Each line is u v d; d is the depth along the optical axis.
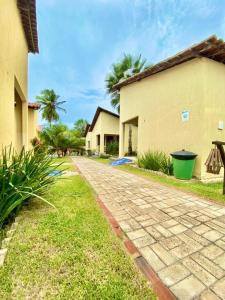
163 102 6.98
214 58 5.62
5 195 2.27
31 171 2.79
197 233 2.26
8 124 4.19
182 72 6.14
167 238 2.13
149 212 2.91
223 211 2.97
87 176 5.99
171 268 1.64
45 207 2.96
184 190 4.22
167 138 6.78
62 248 1.85
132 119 9.44
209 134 5.57
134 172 6.79
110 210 2.98
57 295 1.31
